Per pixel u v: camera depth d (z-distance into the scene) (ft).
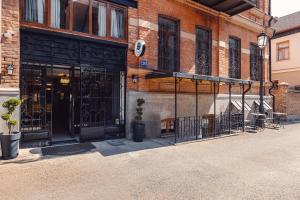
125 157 20.10
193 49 34.27
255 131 34.58
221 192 13.30
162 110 30.19
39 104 23.17
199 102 34.42
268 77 49.26
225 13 37.78
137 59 28.32
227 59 39.04
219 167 17.81
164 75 25.67
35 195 12.53
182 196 12.70
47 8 22.85
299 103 51.49
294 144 26.11
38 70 23.11
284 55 65.72
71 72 27.25
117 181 14.67
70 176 15.35
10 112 18.60
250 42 44.60
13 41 20.34
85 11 26.43
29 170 16.30
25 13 21.98
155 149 23.18
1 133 19.06
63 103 32.27
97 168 17.07
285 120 47.29
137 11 28.43
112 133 27.32
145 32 28.81
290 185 14.39
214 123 33.45
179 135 31.60
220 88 37.60
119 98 28.02
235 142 27.12
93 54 25.72
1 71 19.81
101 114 27.20
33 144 22.71
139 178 15.26
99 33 26.58
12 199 12.04
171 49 32.73
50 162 18.20
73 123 27.30
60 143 24.50
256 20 45.96
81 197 12.39
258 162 19.20
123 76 27.99
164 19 31.96
